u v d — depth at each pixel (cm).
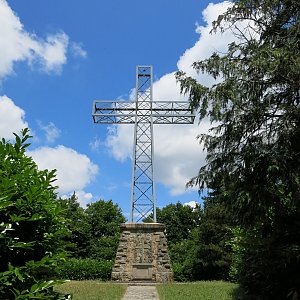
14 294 368
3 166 423
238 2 916
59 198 517
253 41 898
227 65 877
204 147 923
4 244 383
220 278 3139
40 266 412
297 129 818
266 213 865
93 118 2652
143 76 2706
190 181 941
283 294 903
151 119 2625
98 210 5125
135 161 2553
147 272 2366
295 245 827
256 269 976
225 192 927
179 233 5156
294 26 834
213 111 882
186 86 921
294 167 811
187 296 1430
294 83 820
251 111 870
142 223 2470
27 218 403
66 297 455
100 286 1898
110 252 4397
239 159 873
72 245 474
